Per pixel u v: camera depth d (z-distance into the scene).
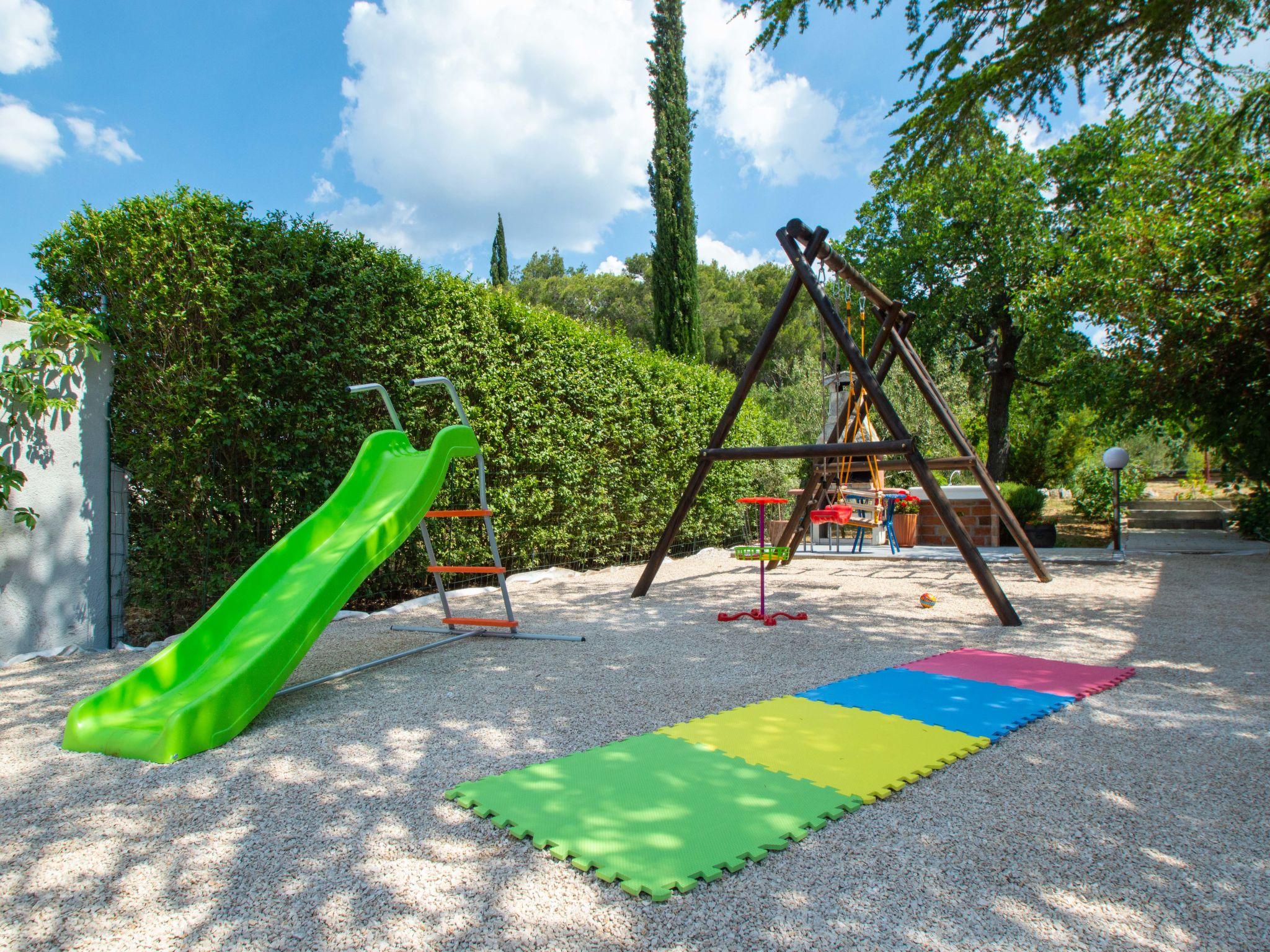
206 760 2.67
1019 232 14.43
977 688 3.47
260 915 1.64
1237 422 9.27
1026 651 4.31
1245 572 7.63
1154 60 4.78
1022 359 16.03
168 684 3.20
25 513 4.28
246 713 2.96
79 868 1.87
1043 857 1.87
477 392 6.77
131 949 1.52
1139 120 5.45
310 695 3.53
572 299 34.34
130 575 4.86
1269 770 2.44
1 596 4.24
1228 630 4.72
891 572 8.52
